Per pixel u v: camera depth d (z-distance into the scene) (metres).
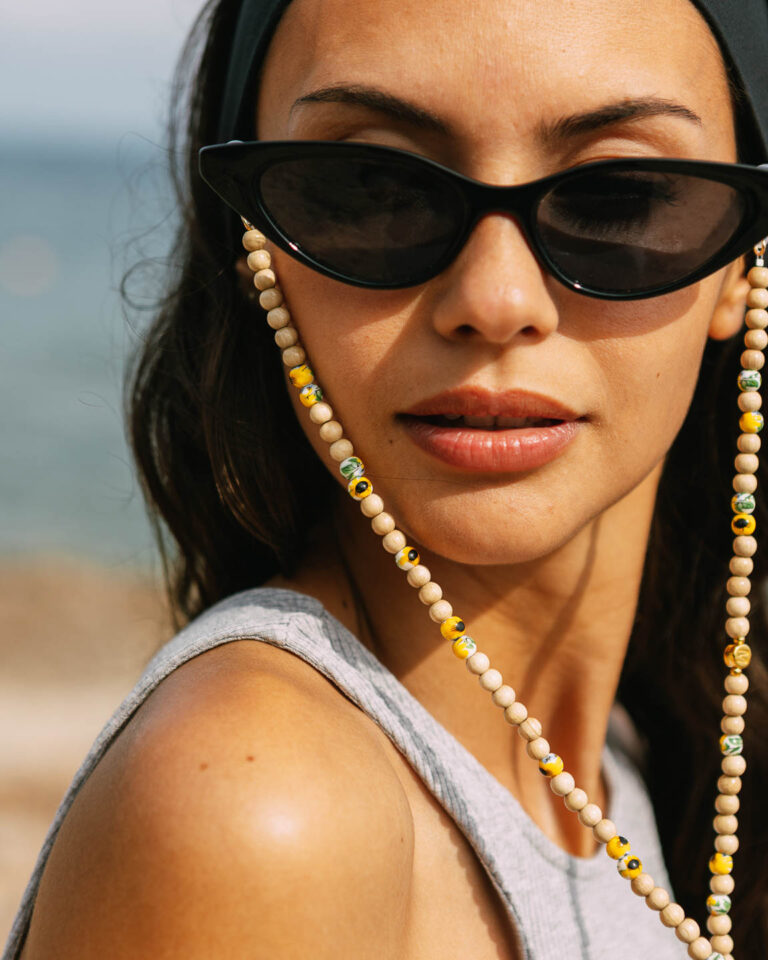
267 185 1.02
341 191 1.00
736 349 1.47
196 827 0.80
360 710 1.04
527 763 1.29
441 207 0.98
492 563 1.06
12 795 4.32
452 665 1.23
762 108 1.18
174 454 1.51
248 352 1.32
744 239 1.04
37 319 24.16
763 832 1.67
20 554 9.10
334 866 0.82
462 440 1.01
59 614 7.27
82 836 0.86
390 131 1.00
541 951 1.10
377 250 1.00
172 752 0.84
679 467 1.59
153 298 1.65
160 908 0.79
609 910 1.25
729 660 1.25
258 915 0.78
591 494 1.07
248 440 1.30
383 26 0.98
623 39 0.99
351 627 1.23
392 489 1.07
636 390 1.05
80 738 5.09
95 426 14.68
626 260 1.01
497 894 1.10
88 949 0.81
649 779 1.72
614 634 1.34
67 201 52.94
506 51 0.96
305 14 1.05
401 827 0.91
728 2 1.10
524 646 1.28
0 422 14.59
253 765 0.83
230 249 1.33
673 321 1.06
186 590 1.64
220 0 1.37
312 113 1.03
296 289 1.09
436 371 1.01
